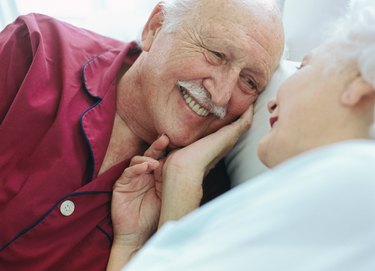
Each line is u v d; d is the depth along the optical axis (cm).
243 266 40
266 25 90
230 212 45
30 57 103
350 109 54
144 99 98
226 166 106
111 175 95
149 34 101
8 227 86
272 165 65
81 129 95
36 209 87
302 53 120
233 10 88
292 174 44
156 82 94
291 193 42
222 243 42
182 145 98
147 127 103
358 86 53
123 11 158
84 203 91
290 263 39
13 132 93
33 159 92
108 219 96
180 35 91
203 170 93
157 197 97
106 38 122
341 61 56
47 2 157
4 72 101
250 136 97
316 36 115
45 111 95
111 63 110
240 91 95
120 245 93
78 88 100
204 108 94
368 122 54
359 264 38
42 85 98
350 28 57
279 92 64
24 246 87
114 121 104
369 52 52
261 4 90
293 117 59
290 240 39
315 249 39
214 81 90
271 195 43
